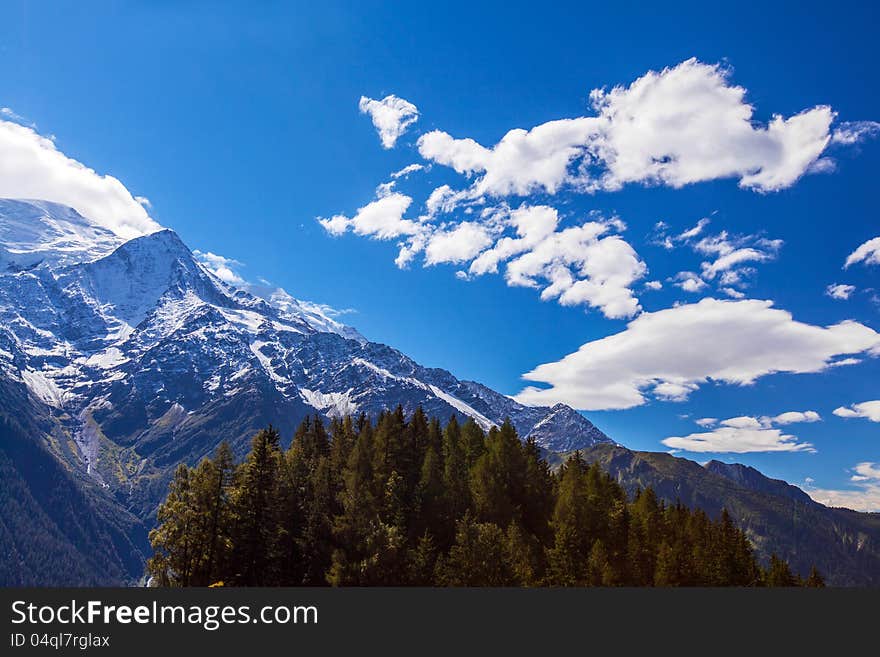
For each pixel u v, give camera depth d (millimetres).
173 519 106438
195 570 106625
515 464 156000
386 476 140750
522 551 125188
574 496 142250
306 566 117125
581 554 128250
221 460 111562
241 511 112312
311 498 127875
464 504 138875
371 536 116000
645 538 138625
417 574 115000
